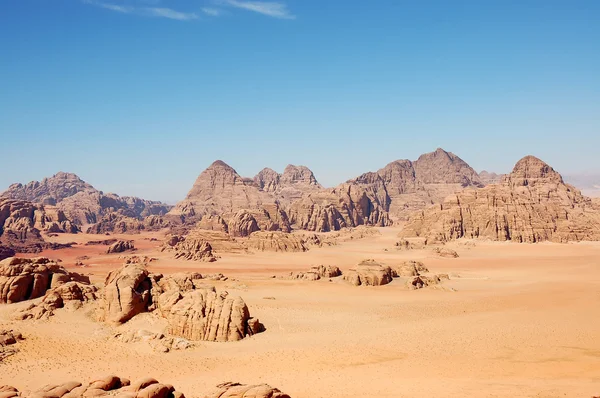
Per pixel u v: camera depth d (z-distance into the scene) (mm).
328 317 75938
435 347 57250
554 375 45344
